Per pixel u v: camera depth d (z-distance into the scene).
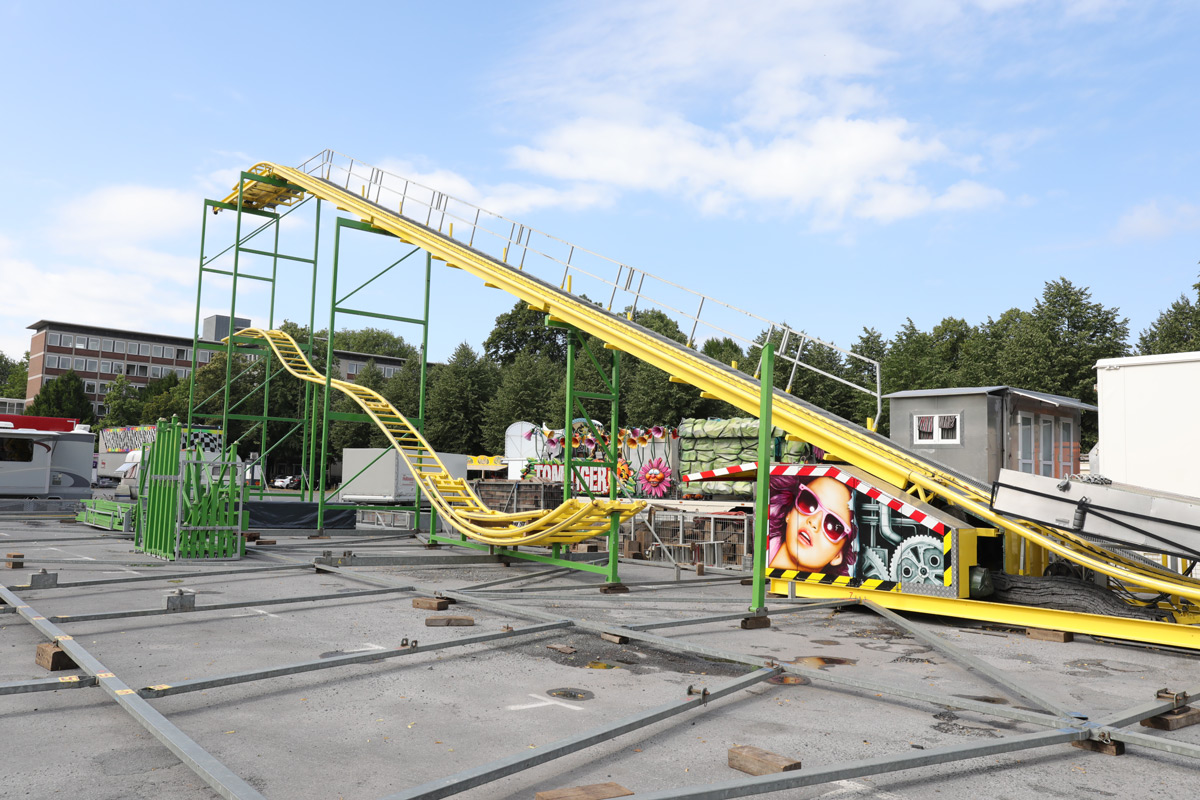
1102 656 9.61
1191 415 11.99
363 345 110.81
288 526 26.34
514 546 19.77
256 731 5.97
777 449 25.98
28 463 34.09
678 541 21.80
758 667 7.89
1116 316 41.19
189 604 10.94
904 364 49.75
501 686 7.52
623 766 5.35
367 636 9.76
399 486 26.23
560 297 19.62
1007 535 12.38
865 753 5.69
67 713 6.30
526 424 39.12
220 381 69.88
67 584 12.23
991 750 5.28
